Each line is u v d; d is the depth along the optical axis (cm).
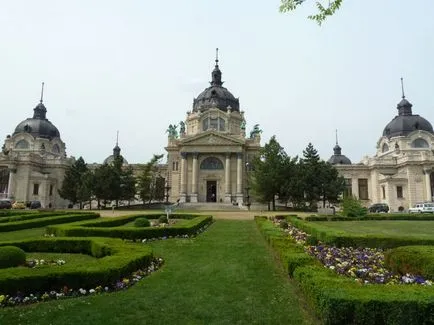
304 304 962
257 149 8794
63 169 9194
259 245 2014
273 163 6838
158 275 1282
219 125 9144
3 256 1237
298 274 1061
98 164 10256
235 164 8412
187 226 2458
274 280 1211
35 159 8800
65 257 1659
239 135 8950
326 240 1952
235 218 4575
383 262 1413
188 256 1661
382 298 743
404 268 1198
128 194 7662
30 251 1795
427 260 1087
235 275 1282
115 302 972
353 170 9250
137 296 1028
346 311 744
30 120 9831
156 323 830
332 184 6944
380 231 2780
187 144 8444
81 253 1761
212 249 1866
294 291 1080
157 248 1895
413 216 4338
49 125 9919
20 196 8450
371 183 9075
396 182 8212
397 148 8869
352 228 3064
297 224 2952
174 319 855
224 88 9988
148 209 7169
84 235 2225
